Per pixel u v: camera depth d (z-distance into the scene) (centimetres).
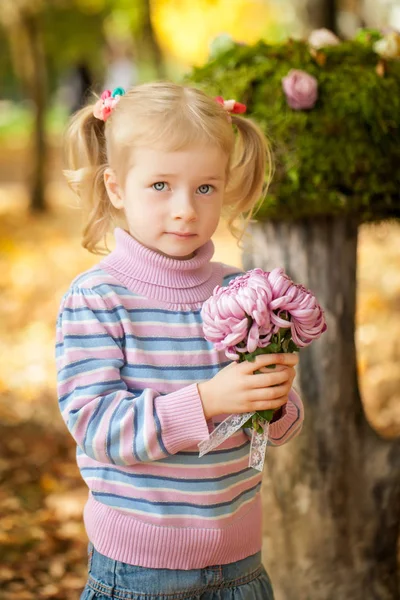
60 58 1634
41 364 587
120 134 173
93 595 177
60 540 346
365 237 891
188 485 172
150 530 170
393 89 228
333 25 471
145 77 2006
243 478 180
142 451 162
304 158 221
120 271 178
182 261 178
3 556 328
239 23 1263
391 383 523
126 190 176
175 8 1247
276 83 224
